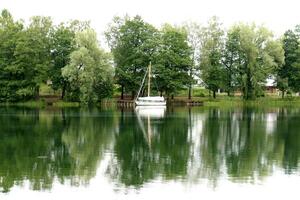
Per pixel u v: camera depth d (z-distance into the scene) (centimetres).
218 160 4184
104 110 9375
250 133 5916
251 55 11631
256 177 3588
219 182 3438
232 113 8862
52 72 10994
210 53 11681
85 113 8606
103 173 3675
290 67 12481
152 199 3062
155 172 3719
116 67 11438
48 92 11925
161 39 11606
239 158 4284
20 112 8662
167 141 5247
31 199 3038
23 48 10569
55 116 7919
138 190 3241
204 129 6312
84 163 4016
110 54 10825
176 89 11400
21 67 10606
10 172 3678
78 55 10356
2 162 4025
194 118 7825
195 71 11769
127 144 5012
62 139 5300
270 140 5341
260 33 11962
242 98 12025
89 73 10412
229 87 11900
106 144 5009
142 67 11506
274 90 13712
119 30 11719
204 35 11781
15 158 4194
